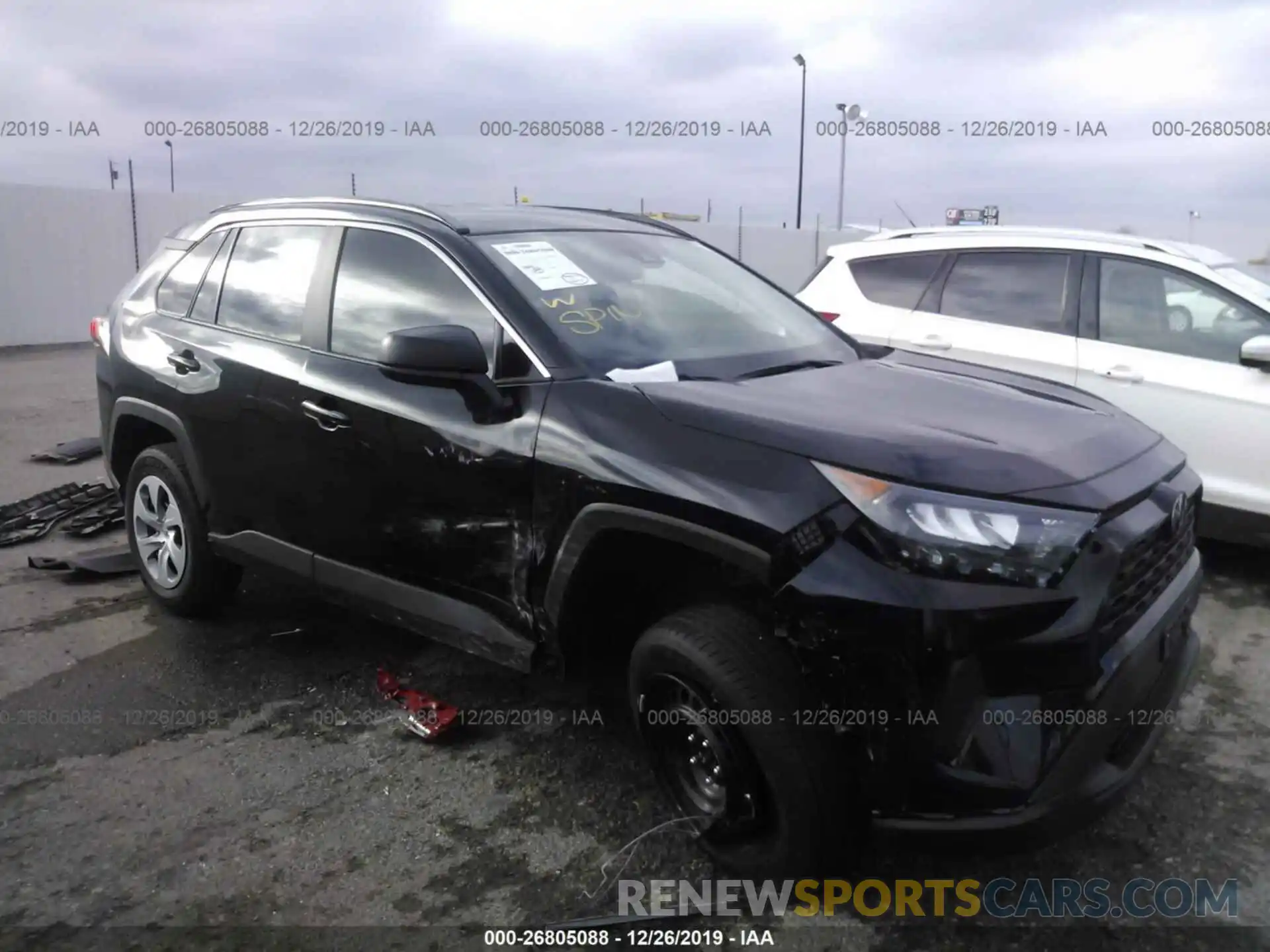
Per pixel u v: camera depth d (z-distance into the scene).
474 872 2.88
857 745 2.44
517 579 3.06
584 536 2.82
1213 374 5.12
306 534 3.75
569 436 2.90
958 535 2.37
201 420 4.09
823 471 2.51
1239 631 4.59
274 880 2.84
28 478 7.13
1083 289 5.63
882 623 2.35
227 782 3.32
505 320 3.21
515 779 3.34
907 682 2.35
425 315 3.43
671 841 3.01
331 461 3.55
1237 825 3.10
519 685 3.99
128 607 4.76
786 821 2.52
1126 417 3.30
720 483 2.58
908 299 6.23
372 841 3.02
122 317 4.73
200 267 4.45
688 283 3.88
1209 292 5.23
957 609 2.33
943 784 2.39
